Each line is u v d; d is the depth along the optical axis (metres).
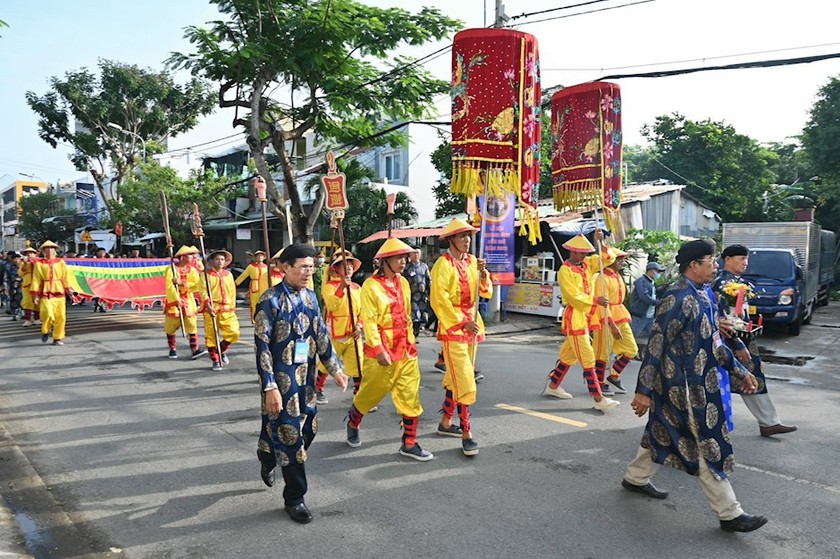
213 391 7.55
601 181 7.34
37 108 26.84
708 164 29.25
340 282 6.98
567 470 4.87
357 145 16.61
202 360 9.66
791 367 9.49
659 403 3.87
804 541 3.68
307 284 4.05
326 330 4.22
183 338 12.12
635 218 16.94
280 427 3.89
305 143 26.91
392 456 5.21
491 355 10.44
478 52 5.36
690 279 3.81
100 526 3.94
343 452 5.32
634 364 9.52
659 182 23.45
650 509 4.13
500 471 4.85
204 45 14.20
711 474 3.68
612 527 3.87
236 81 15.32
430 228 18.05
